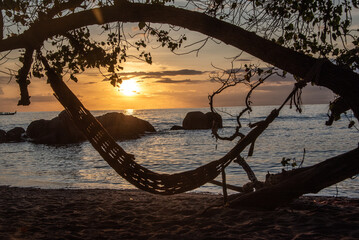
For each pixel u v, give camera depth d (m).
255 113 88.50
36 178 12.78
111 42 5.55
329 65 4.52
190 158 18.91
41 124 31.89
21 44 5.11
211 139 30.39
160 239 4.47
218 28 4.75
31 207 6.65
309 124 43.72
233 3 5.09
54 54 5.69
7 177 13.08
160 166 16.23
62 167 15.86
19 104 5.45
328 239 4.21
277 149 21.34
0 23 5.14
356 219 5.03
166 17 4.86
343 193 8.93
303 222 4.93
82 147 26.55
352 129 34.72
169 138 32.06
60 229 5.02
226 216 5.45
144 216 5.82
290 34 5.36
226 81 5.04
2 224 5.28
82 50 5.51
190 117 42.19
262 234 4.49
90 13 4.96
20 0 5.04
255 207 5.39
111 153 5.15
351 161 4.70
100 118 34.44
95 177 12.87
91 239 4.53
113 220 5.59
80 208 6.55
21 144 29.81
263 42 4.68
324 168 4.86
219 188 10.07
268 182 5.79
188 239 4.43
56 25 5.02
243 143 5.00
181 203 6.90
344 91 4.47
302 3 5.11
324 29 5.11
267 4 5.21
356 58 5.06
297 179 5.07
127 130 33.94
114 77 5.57
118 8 4.89
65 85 5.20
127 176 5.21
